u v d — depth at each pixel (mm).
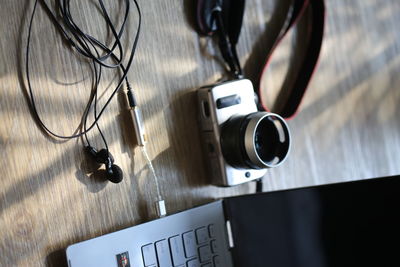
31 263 902
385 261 956
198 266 1058
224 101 1089
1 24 902
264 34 1252
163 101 1074
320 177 1346
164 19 1088
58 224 932
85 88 978
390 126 1529
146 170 1038
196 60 1129
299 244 1037
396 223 945
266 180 1232
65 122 953
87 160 971
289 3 1295
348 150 1415
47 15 948
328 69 1395
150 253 991
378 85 1510
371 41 1505
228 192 1160
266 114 1060
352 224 986
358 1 1481
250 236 1087
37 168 919
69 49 966
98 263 929
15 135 903
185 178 1093
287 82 1291
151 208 1039
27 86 920
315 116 1354
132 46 1040
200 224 1070
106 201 986
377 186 967
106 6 1017
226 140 1075
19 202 899
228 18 1172
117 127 1011
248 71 1220
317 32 1313
